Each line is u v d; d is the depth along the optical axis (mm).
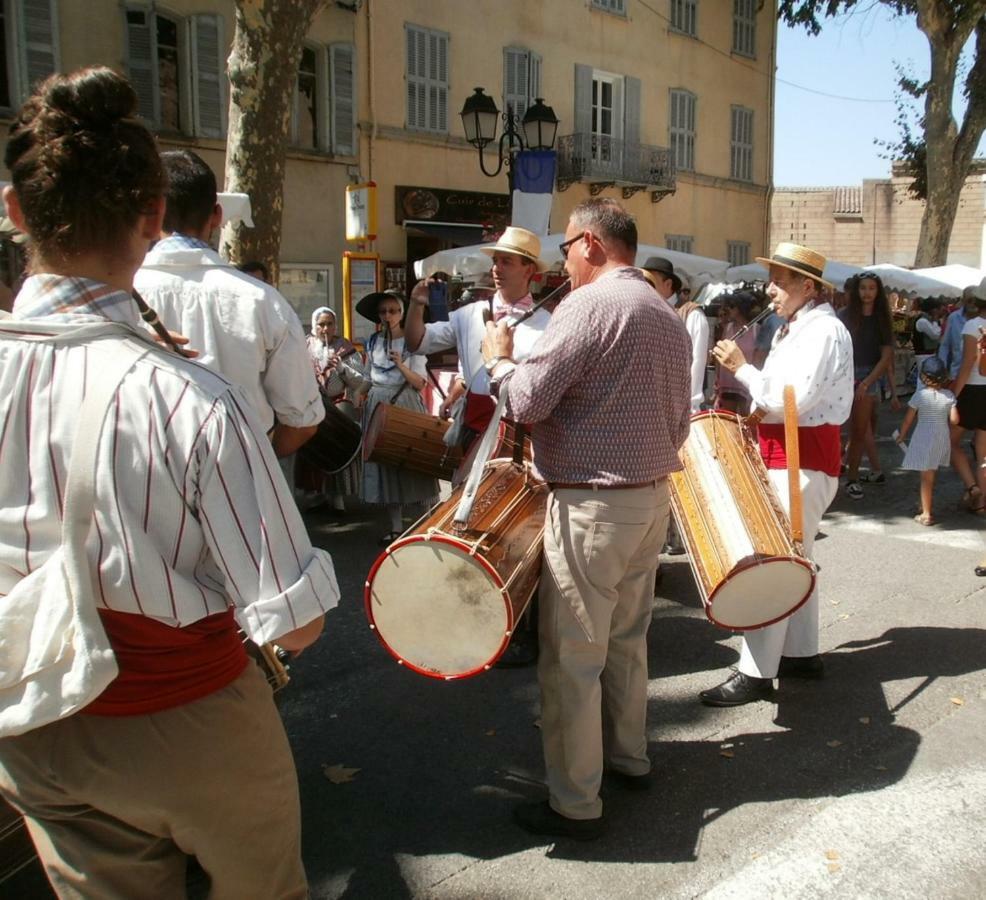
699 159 21828
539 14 17969
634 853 2859
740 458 3455
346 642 4633
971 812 3082
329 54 14898
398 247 16359
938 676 4145
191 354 1676
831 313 3715
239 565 1452
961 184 20234
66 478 1387
